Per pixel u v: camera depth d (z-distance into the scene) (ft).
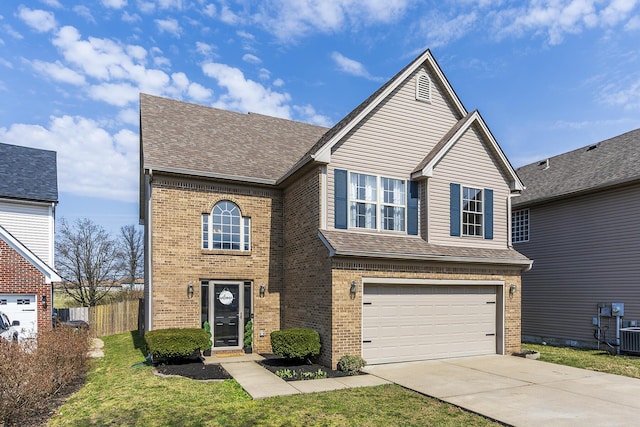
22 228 60.23
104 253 127.44
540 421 22.17
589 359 42.39
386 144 42.34
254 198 46.37
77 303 126.82
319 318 37.47
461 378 32.35
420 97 44.75
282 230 47.39
